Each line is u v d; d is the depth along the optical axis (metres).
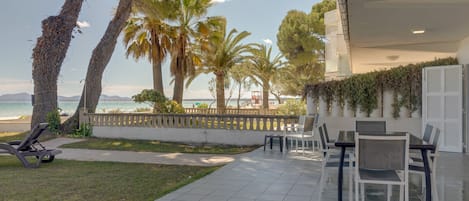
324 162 4.36
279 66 22.72
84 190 4.84
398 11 5.28
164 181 5.41
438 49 8.73
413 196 4.23
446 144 7.47
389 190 4.01
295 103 15.00
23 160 6.70
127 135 11.38
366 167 3.52
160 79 16.17
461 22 6.01
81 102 12.45
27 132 13.24
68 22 12.35
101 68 12.81
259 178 5.27
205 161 7.41
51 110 12.16
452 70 7.40
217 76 19.36
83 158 7.84
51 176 5.81
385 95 8.41
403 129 8.17
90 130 11.81
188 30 16.19
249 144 10.09
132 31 15.63
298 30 22.39
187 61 16.69
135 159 7.69
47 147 9.61
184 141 10.75
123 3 13.02
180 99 16.59
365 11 5.30
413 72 8.09
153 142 10.70
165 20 15.52
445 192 4.37
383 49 8.87
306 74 23.27
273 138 8.99
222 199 4.16
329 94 9.02
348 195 4.30
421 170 4.02
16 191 4.77
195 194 4.38
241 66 20.16
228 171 5.79
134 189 4.89
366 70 13.40
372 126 5.41
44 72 12.12
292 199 4.16
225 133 10.33
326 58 17.77
